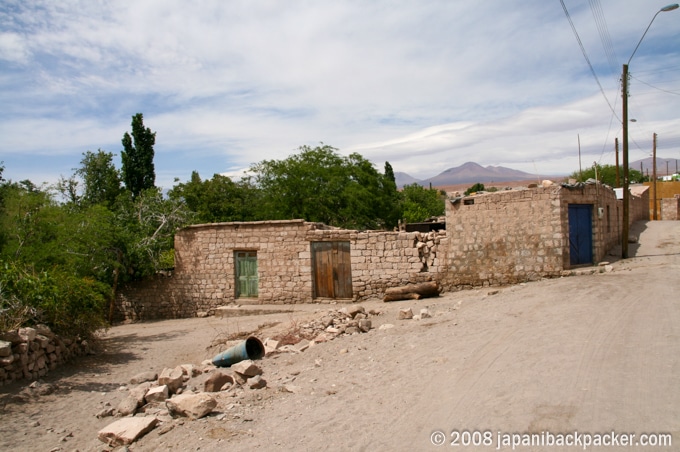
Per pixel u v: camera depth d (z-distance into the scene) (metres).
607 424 5.04
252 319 18.03
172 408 6.95
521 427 5.21
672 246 20.53
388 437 5.44
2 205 19.52
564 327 9.12
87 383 10.19
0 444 6.80
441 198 68.69
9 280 10.80
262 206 32.28
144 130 33.69
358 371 8.33
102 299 13.52
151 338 16.17
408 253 18.55
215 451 5.62
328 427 5.92
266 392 7.73
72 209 21.47
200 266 21.39
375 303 17.91
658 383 5.91
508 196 17.09
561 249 16.27
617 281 13.58
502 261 17.19
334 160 34.22
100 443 6.54
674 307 9.84
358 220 31.83
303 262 19.89
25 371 9.82
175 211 23.30
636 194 34.88
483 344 8.70
